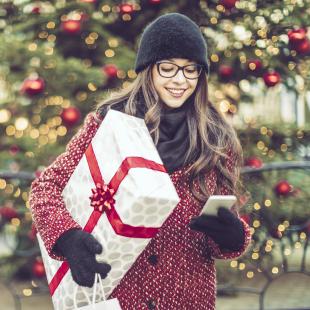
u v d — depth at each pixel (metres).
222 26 7.42
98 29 7.22
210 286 3.21
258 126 7.50
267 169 6.00
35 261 7.08
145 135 3.02
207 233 3.04
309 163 6.02
